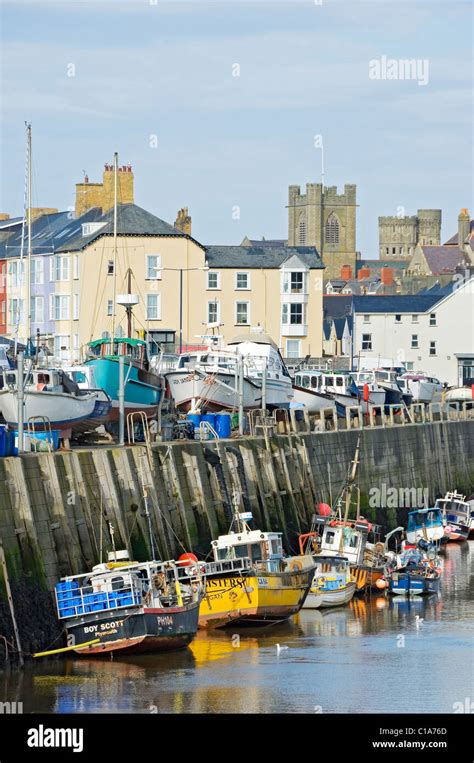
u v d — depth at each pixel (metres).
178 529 95.88
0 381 97.50
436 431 163.88
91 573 78.44
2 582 75.31
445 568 120.31
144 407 110.88
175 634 80.31
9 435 80.00
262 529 108.50
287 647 84.88
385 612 98.31
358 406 149.50
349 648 85.19
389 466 145.38
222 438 112.12
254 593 87.88
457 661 82.12
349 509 126.25
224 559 89.75
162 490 94.69
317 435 127.06
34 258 196.62
